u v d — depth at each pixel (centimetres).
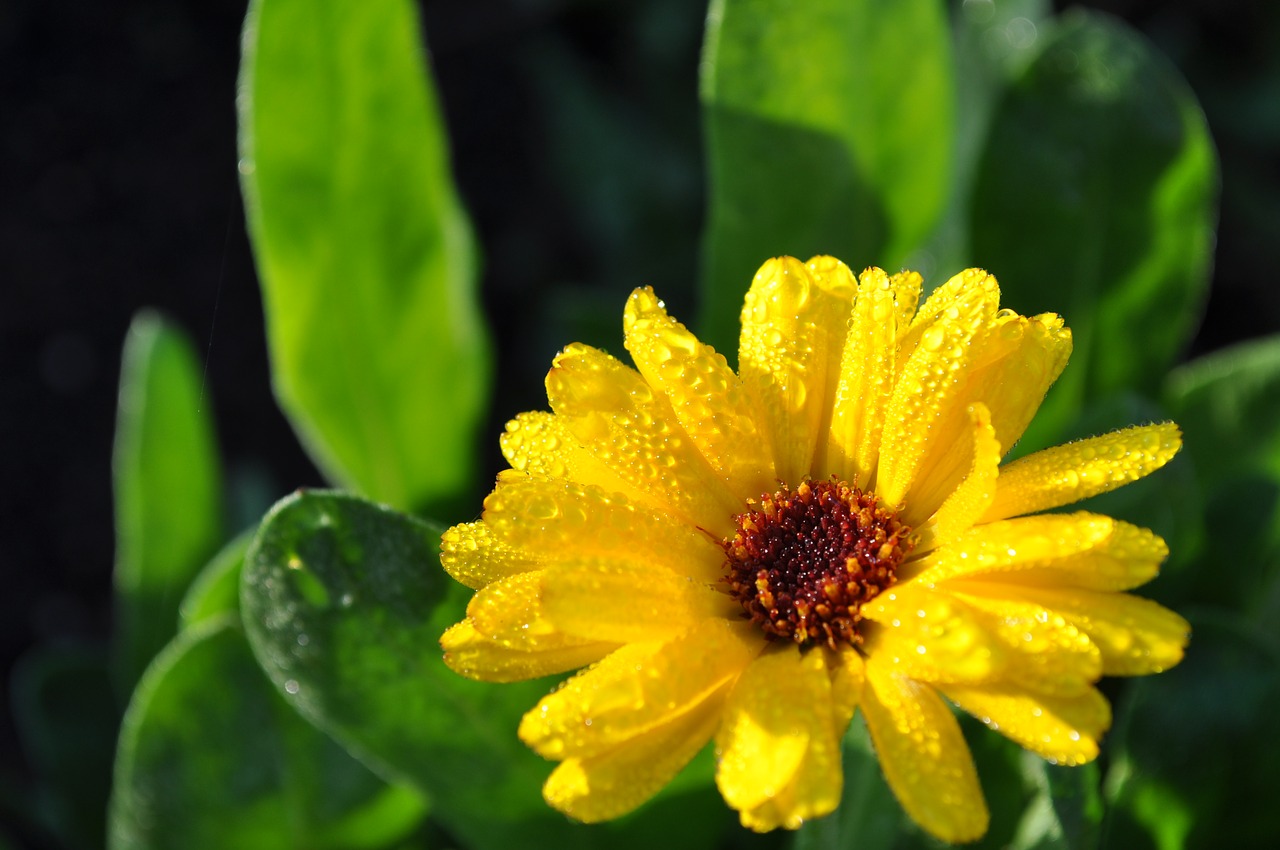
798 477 27
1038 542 24
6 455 44
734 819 32
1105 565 25
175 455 33
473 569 26
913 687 25
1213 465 32
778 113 31
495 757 29
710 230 32
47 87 50
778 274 26
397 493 33
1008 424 26
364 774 30
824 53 30
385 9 30
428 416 33
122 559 35
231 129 50
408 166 31
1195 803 29
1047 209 32
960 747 24
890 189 32
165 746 30
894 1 30
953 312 26
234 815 30
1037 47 32
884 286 26
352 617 28
